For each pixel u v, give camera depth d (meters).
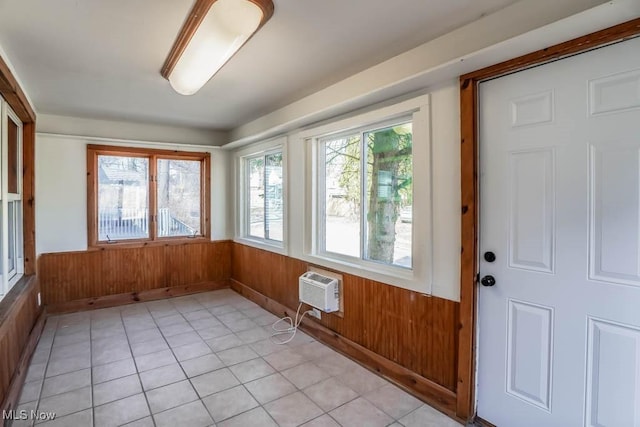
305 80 2.66
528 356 1.78
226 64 2.35
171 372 2.54
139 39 1.97
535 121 1.71
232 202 4.84
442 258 2.11
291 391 2.31
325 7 1.65
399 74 2.21
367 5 1.64
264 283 4.04
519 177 1.78
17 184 3.07
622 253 1.47
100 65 2.35
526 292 1.77
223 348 2.95
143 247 4.28
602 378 1.54
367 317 2.64
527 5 1.59
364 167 2.78
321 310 2.96
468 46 1.83
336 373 2.54
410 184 2.41
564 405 1.65
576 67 1.57
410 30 1.89
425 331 2.21
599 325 1.54
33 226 3.30
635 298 1.44
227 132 4.80
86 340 3.10
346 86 2.63
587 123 1.55
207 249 4.73
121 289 4.16
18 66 2.34
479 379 1.98
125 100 3.21
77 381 2.41
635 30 1.37
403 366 2.36
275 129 3.46
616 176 1.48
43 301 3.71
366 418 2.03
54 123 3.77
